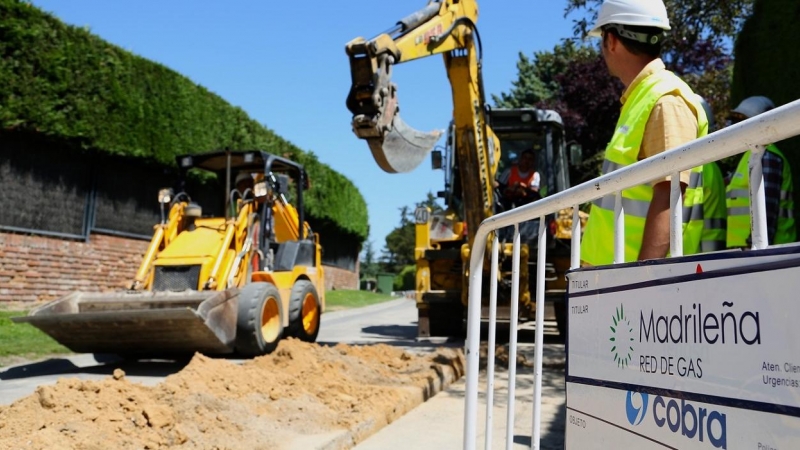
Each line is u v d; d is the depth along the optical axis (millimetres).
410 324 15008
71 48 11945
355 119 6316
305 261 10023
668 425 1592
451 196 11555
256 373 5414
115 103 12922
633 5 2691
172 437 3758
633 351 1761
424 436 4633
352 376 6145
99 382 4207
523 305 9727
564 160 11320
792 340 1225
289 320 9141
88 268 13039
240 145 17188
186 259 8250
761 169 1457
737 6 10031
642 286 1729
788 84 6824
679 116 2422
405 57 7051
